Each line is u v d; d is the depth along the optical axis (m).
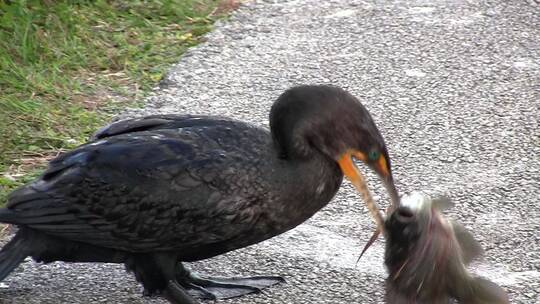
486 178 11.10
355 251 9.91
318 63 13.70
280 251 9.91
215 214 8.45
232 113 12.48
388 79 13.30
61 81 12.90
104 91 12.85
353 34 14.48
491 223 10.29
